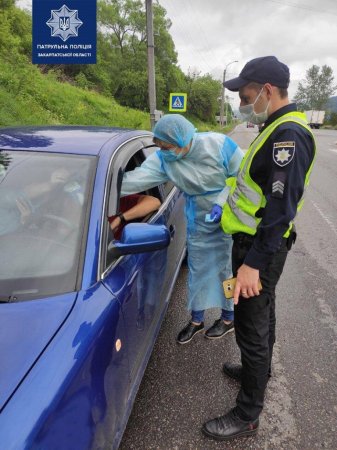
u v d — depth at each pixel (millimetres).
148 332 2008
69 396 1098
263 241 1465
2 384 1031
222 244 2398
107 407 1333
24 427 954
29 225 1583
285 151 1377
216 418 1931
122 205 2201
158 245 1684
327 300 3309
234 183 1786
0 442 911
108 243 1614
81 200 1649
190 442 1874
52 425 1016
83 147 1900
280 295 3367
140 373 1816
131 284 1679
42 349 1147
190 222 2377
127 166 2229
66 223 1582
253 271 1519
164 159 2117
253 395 1837
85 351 1211
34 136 2033
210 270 2463
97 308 1365
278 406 2133
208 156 2086
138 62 37656
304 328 2881
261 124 1648
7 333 1180
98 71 30656
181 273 3656
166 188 2873
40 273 1428
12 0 20656
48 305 1312
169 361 2463
